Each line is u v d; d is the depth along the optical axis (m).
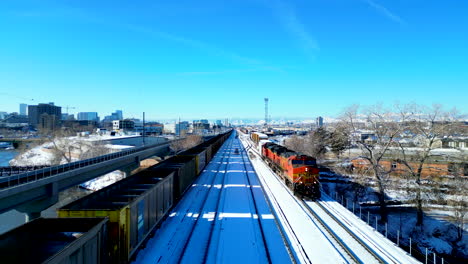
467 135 31.64
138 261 12.20
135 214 11.69
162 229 16.00
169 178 17.97
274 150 36.25
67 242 8.89
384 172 32.56
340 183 38.12
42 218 9.02
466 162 34.31
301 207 21.11
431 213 29.77
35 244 8.82
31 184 20.45
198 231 15.88
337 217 18.98
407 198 32.78
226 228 16.42
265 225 17.02
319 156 52.19
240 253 13.25
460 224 26.44
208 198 23.23
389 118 33.72
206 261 12.44
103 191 13.38
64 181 25.25
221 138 84.69
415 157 37.66
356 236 15.59
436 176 36.19
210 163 46.28
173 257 12.73
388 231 26.97
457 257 23.31
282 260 12.66
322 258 13.02
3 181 18.73
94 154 56.94
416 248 24.14
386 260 12.85
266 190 26.33
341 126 39.38
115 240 9.86
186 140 82.31
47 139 74.38
